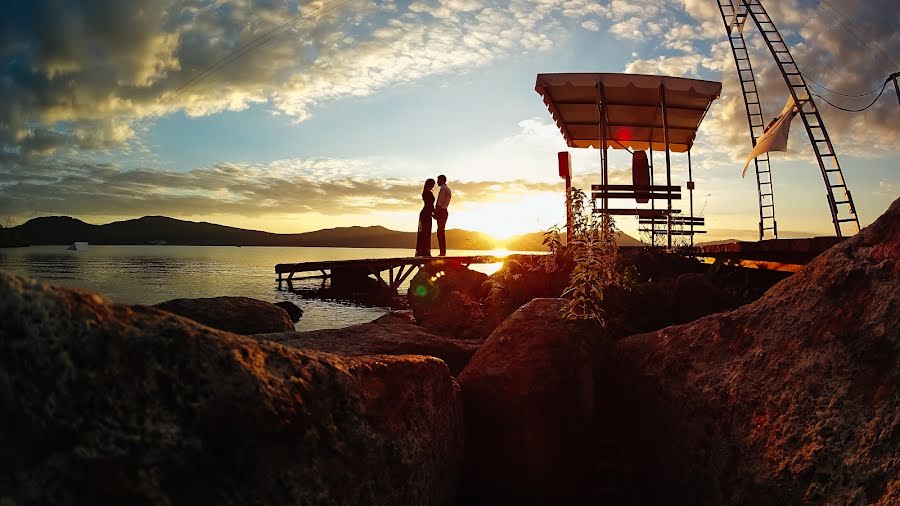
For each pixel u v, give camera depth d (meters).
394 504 2.20
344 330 4.95
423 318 10.77
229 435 1.69
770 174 18.09
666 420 3.18
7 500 1.34
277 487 1.73
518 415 3.41
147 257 78.56
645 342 3.79
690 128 16.70
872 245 2.67
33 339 1.44
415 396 2.57
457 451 3.03
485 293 9.77
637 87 13.15
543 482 3.33
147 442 1.52
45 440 1.42
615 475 3.38
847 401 2.24
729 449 2.65
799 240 6.26
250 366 1.81
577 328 3.85
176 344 1.67
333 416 2.01
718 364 3.02
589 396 3.65
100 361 1.52
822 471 2.15
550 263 8.48
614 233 6.38
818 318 2.63
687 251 12.45
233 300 7.77
